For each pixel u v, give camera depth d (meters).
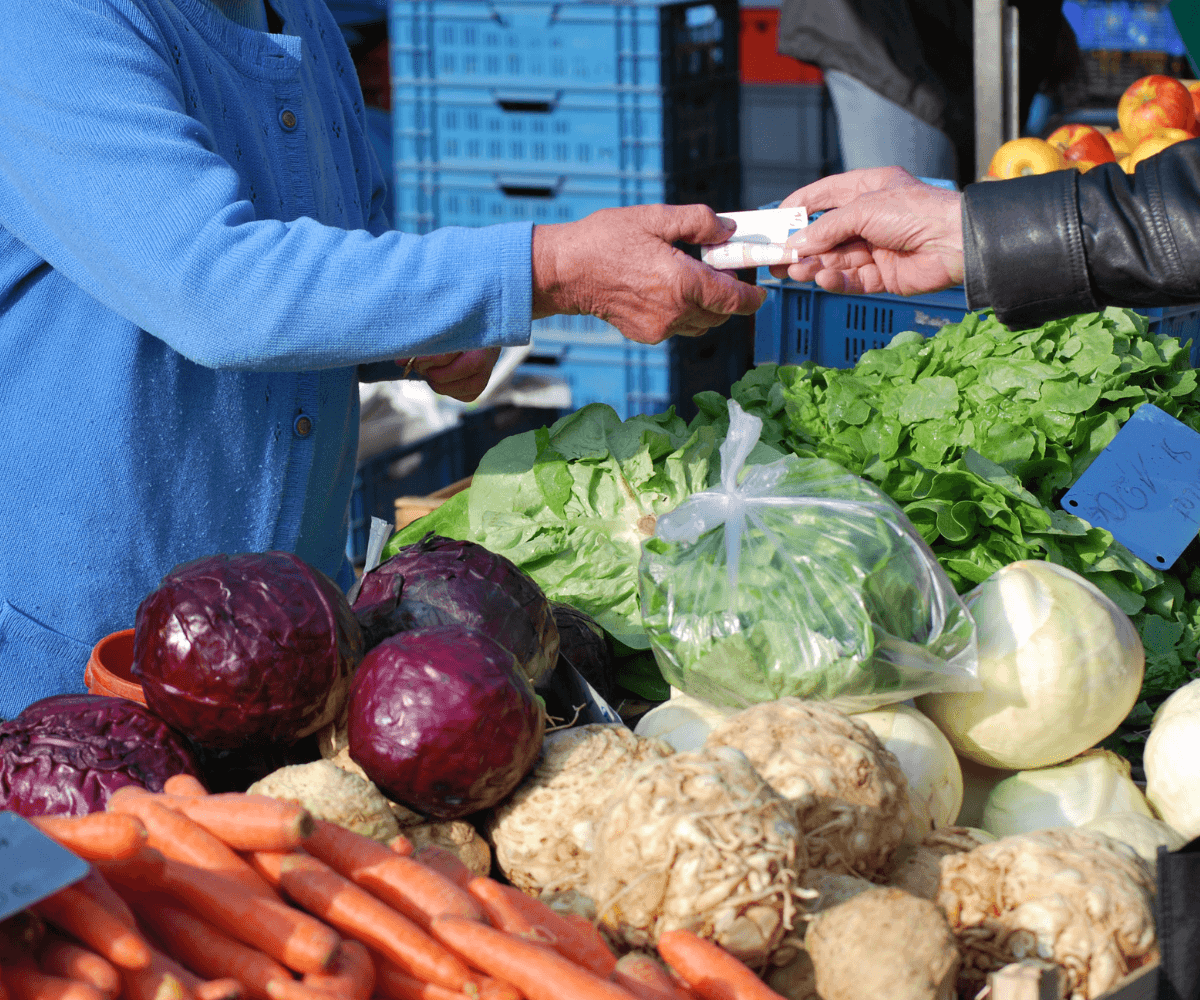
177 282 1.46
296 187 1.87
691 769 1.11
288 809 1.08
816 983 1.10
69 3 1.46
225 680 1.22
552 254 1.57
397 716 1.19
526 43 4.66
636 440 2.08
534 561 1.99
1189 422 2.25
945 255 1.71
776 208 1.95
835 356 2.83
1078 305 1.62
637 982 1.07
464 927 1.09
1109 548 2.00
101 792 1.20
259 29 1.92
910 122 4.80
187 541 1.77
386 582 1.45
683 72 4.70
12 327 1.66
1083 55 5.75
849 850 1.18
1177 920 1.05
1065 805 1.42
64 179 1.46
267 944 1.04
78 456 1.67
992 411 2.13
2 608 1.70
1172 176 1.54
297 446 1.85
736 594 1.45
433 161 4.95
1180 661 1.95
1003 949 1.13
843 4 4.76
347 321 1.49
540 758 1.28
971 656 1.45
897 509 1.55
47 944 0.96
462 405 4.89
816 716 1.26
